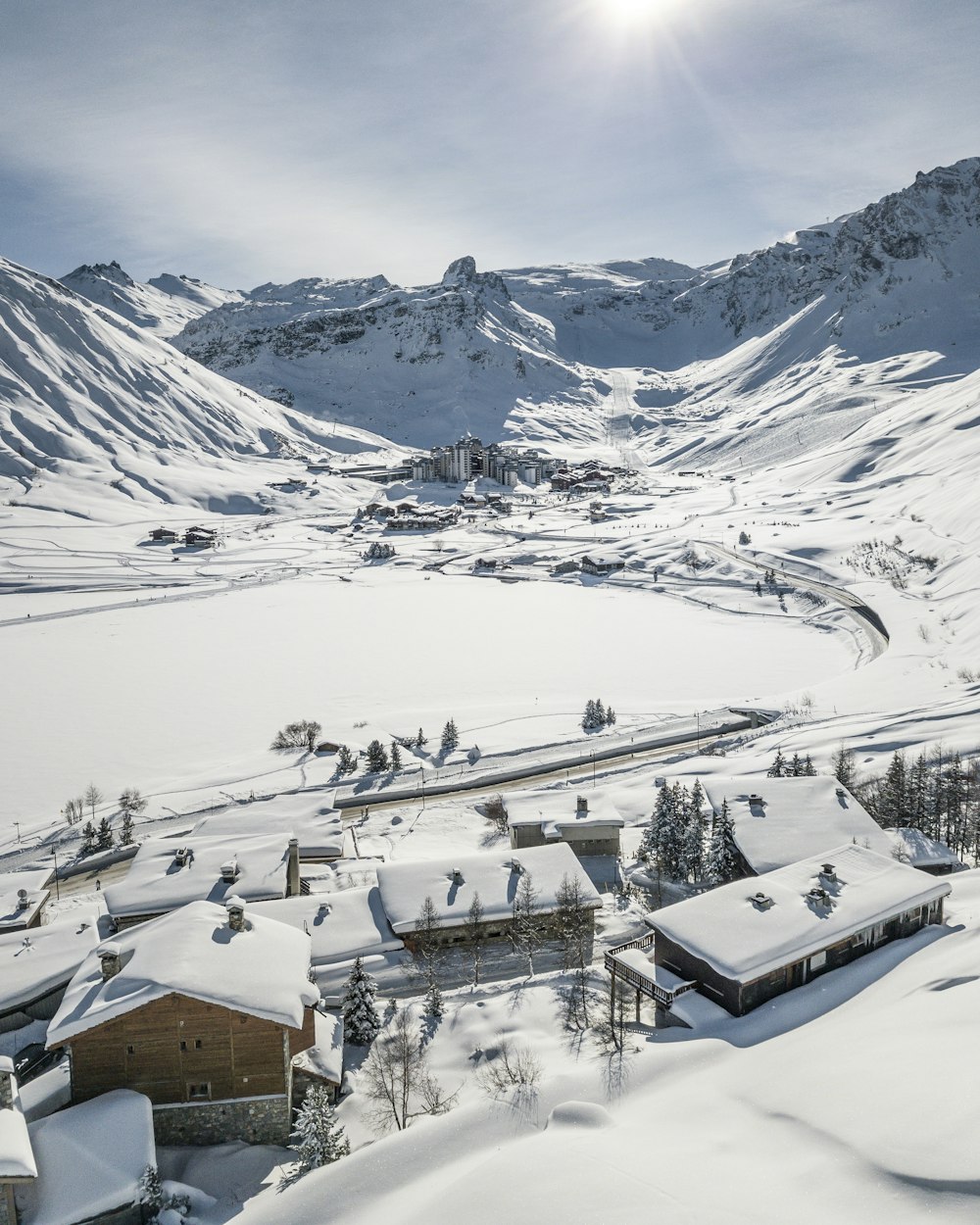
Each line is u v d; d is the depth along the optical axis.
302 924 57.81
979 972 39.56
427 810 90.12
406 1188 32.25
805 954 44.81
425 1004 49.31
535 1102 37.00
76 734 117.94
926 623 159.00
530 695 133.38
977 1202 24.11
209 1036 39.34
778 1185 27.17
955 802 74.44
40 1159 34.47
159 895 60.50
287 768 104.00
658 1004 45.41
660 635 172.50
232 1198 35.88
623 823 78.25
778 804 67.12
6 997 49.06
